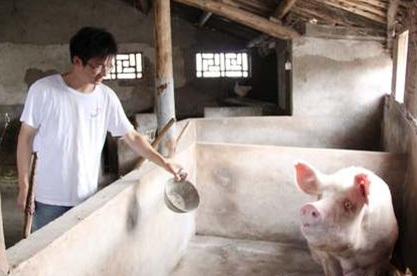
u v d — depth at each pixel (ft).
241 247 12.82
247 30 27.89
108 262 7.36
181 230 12.09
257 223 13.32
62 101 6.43
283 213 13.07
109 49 6.26
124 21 31.42
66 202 6.88
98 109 6.90
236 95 31.24
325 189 8.04
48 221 6.85
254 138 19.62
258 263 11.80
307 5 17.35
